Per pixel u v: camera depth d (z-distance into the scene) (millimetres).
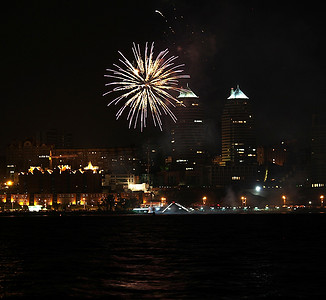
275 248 131750
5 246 142625
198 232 198125
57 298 72750
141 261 107312
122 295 73875
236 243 147125
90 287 79312
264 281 82875
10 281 84438
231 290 76250
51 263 105188
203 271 92875
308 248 131250
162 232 199500
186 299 71188
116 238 169625
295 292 74875
